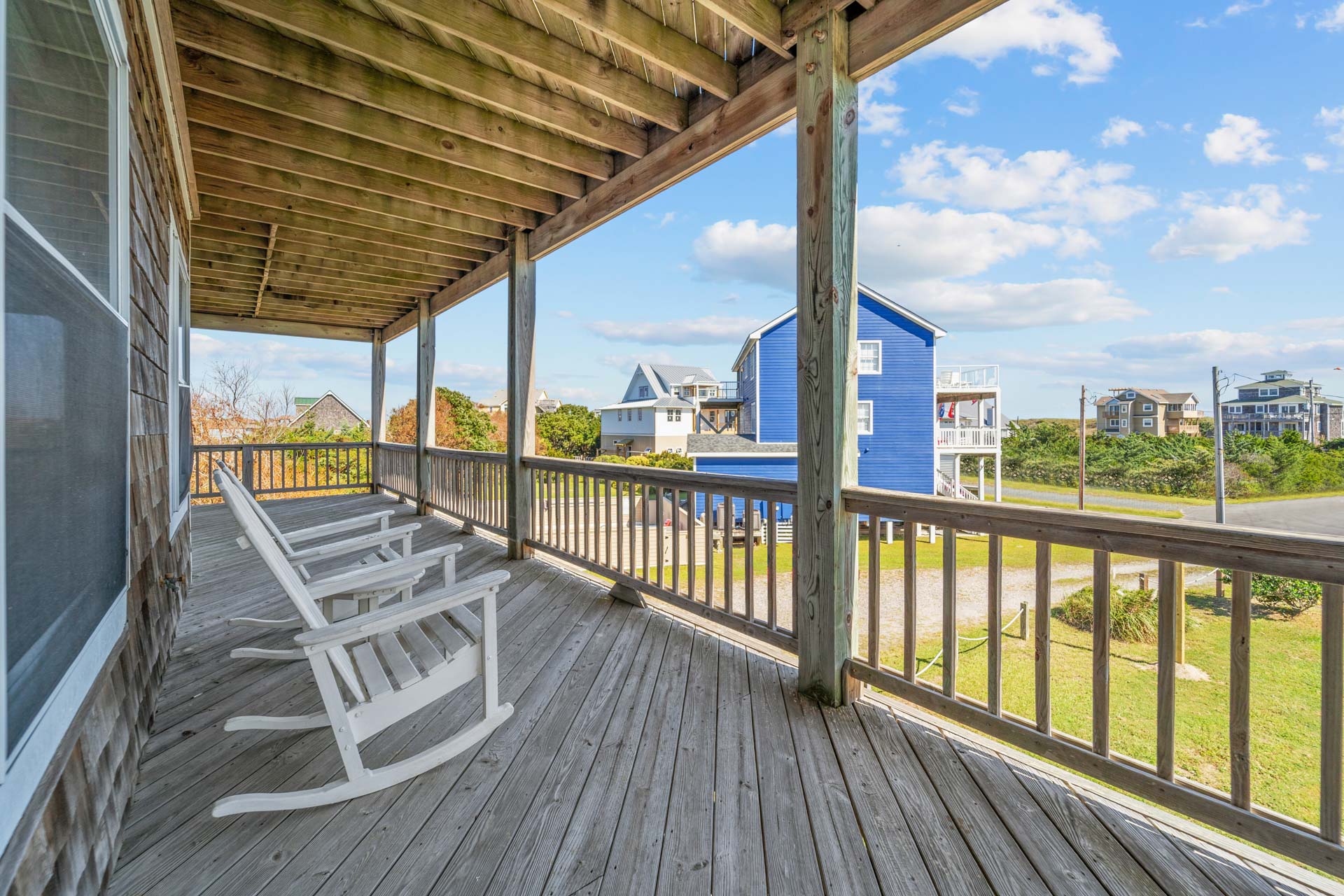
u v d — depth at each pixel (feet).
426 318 23.77
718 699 7.60
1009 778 5.89
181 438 11.55
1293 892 4.40
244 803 5.11
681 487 10.41
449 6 7.48
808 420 7.52
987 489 58.44
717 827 5.15
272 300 23.95
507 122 10.66
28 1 3.05
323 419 90.33
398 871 4.61
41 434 3.00
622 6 7.48
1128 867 4.68
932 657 16.03
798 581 7.77
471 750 6.36
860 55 6.92
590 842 4.95
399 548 17.34
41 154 3.25
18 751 2.69
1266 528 4.43
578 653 9.19
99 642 4.32
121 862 4.65
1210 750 9.70
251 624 9.20
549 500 15.28
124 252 5.33
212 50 8.20
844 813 5.33
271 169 12.55
